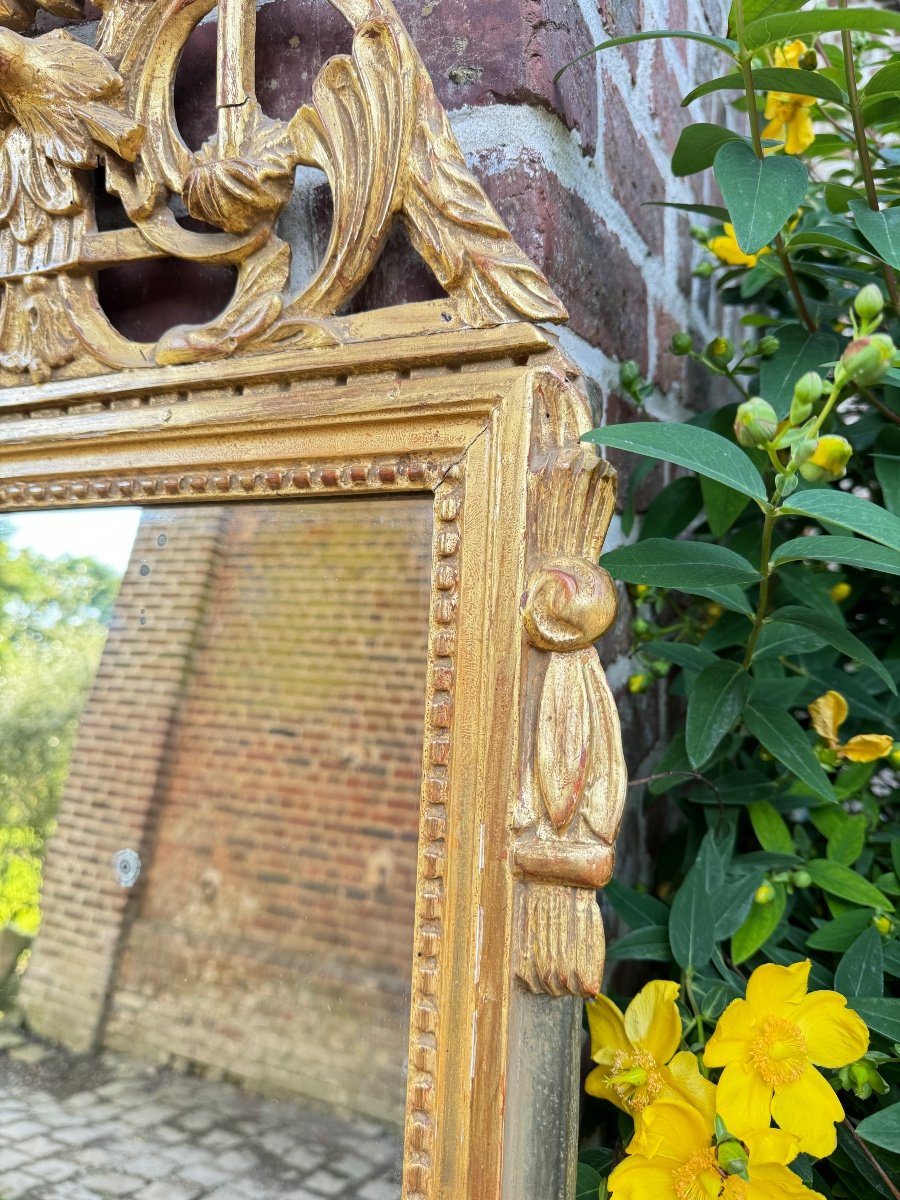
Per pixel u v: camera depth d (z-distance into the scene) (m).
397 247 0.56
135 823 0.57
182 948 0.54
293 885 0.51
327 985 0.49
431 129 0.49
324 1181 0.47
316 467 0.51
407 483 0.48
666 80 0.87
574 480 0.45
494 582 0.45
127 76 0.58
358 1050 0.47
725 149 0.56
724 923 0.61
